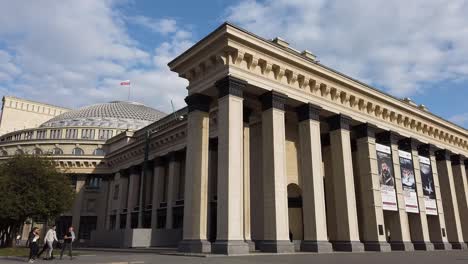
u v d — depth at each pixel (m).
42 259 21.14
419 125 38.69
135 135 64.06
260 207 28.88
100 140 69.62
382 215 30.94
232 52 24.64
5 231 39.09
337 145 30.19
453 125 42.59
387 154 33.66
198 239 23.77
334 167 30.12
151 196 51.31
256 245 27.94
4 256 24.75
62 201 37.81
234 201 22.28
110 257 21.06
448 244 36.62
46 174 37.34
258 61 25.78
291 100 27.64
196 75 27.05
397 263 16.67
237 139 23.33
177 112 52.84
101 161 64.81
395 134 35.12
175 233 34.59
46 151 69.31
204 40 25.34
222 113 23.91
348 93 31.59
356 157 35.25
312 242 25.75
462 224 42.00
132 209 54.00
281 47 26.64
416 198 34.97
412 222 35.22
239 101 24.05
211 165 36.44
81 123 77.19
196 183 25.00
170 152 46.56
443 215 37.81
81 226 63.59
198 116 26.27
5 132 98.94
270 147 25.30
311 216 26.30
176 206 43.59
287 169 31.22
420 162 37.34
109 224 61.28
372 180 31.22
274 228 23.72
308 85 28.95
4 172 36.16
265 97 26.41
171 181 45.12
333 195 32.62
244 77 24.84
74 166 65.38
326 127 33.69
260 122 30.84
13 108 101.81
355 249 27.67
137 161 55.69
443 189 40.69
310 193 26.70
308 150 27.55
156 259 18.58
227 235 21.61
